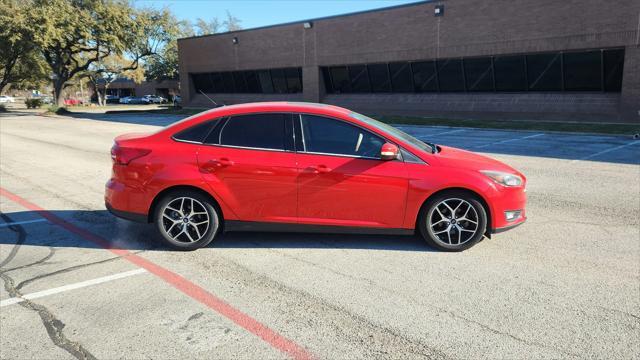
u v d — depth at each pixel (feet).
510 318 11.17
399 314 11.41
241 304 11.97
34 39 111.34
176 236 15.72
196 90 136.98
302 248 15.99
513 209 15.47
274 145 15.38
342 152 15.29
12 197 24.13
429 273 13.85
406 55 85.15
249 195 15.34
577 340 10.19
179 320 11.18
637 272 13.96
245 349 9.95
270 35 108.37
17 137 58.29
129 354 9.78
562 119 69.46
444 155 15.89
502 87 76.64
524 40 70.95
